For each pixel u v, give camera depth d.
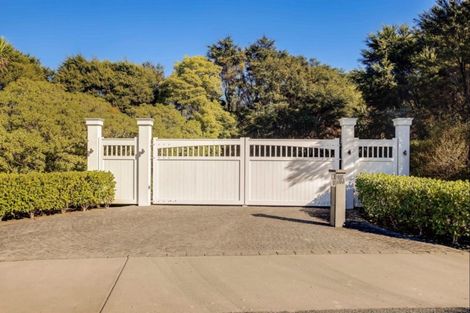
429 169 10.84
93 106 14.62
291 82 30.78
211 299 4.04
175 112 20.88
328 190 10.75
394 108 23.20
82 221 8.43
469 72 17.27
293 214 9.47
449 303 3.93
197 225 7.95
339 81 31.91
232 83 34.16
